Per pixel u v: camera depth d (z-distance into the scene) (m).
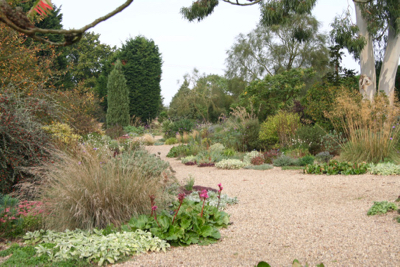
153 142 19.00
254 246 3.39
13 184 5.27
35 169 5.05
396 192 5.38
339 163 7.85
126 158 5.31
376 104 8.62
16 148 5.29
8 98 5.49
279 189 6.29
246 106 18.05
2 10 0.80
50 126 6.98
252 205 5.14
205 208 4.14
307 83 25.12
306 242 3.38
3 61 9.29
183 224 3.69
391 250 2.98
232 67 28.05
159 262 3.09
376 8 12.27
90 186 4.07
